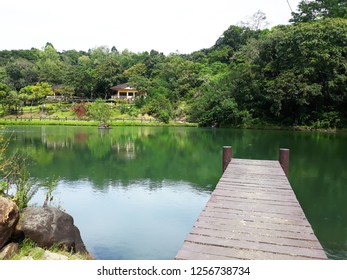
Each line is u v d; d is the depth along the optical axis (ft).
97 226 18.63
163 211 21.27
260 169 22.67
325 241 17.10
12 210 11.63
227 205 14.74
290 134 73.82
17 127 90.58
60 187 26.61
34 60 199.31
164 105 110.01
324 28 82.28
